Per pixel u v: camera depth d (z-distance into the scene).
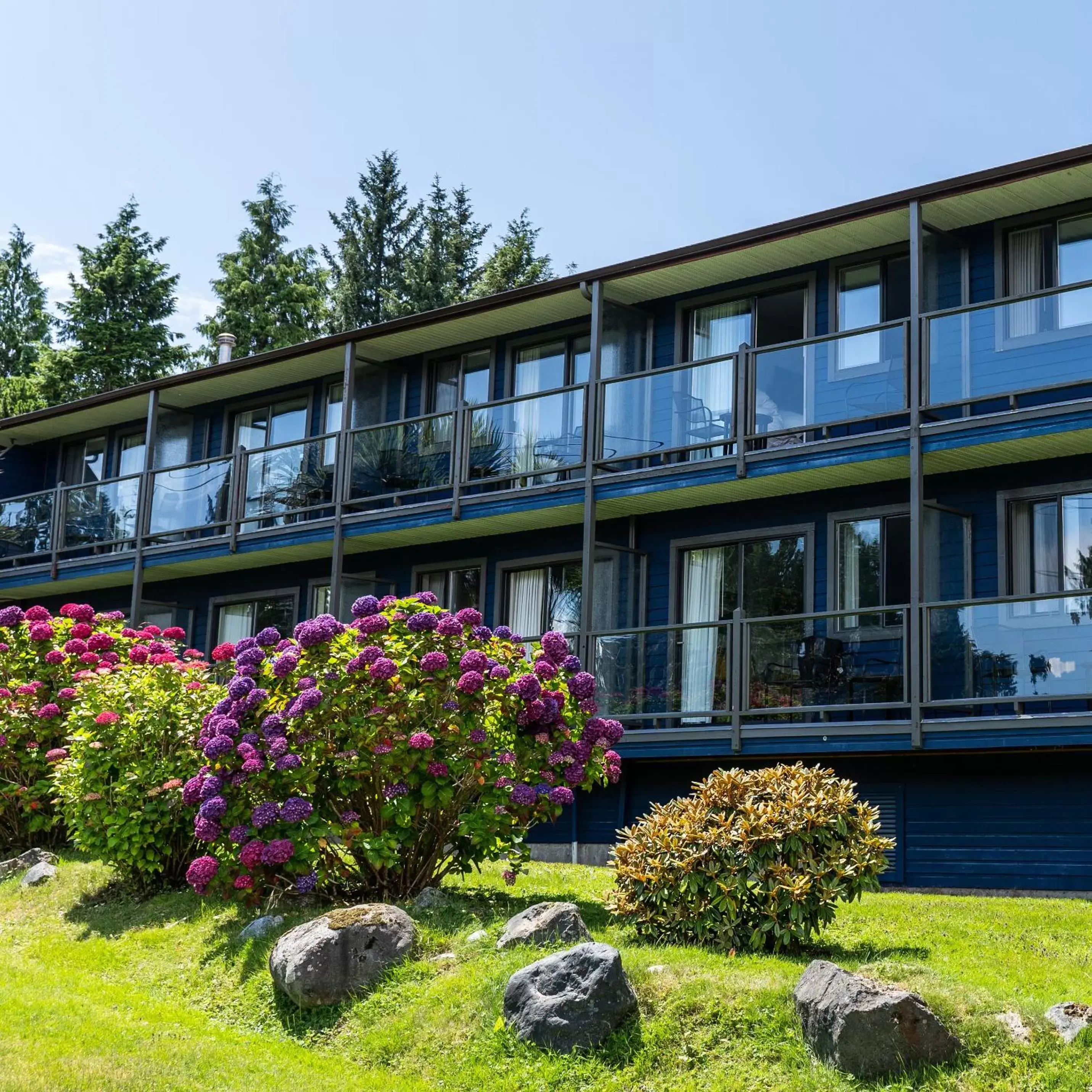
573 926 9.97
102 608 28.55
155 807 13.23
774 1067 7.94
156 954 11.61
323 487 22.66
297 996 9.72
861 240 18.27
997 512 16.84
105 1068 8.43
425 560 22.86
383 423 22.16
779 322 19.55
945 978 8.60
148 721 13.57
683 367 18.34
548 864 15.36
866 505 17.98
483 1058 8.58
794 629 16.38
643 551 19.92
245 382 25.72
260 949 10.85
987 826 15.08
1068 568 16.31
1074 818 14.58
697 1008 8.52
